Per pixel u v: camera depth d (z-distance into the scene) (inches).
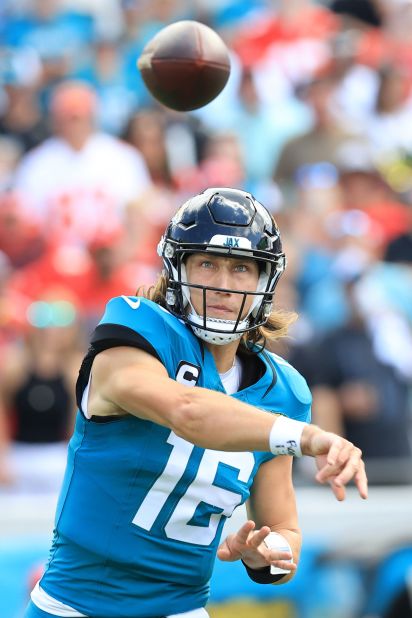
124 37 1131.9
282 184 1031.0
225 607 561.6
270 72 1107.3
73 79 1085.8
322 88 1056.2
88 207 920.3
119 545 316.8
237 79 1096.2
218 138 1035.3
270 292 324.5
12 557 567.2
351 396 776.9
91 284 864.9
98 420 311.3
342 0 1173.7
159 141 1008.9
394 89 1095.6
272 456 345.4
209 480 317.4
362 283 833.5
